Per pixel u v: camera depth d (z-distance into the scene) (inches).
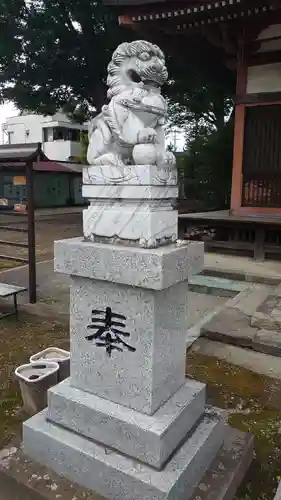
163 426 81.7
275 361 158.2
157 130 93.2
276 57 332.2
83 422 89.8
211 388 139.3
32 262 231.0
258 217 341.1
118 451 86.0
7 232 547.5
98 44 544.7
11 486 89.7
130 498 81.3
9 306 228.4
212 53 419.8
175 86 664.4
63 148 1078.4
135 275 78.8
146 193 81.1
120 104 86.5
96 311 88.7
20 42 547.8
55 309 224.5
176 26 315.9
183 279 85.4
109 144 89.5
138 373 84.7
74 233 544.1
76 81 610.9
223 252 353.4
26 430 95.8
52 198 1036.5
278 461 103.7
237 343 171.0
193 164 614.9
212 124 829.8
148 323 81.7
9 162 225.8
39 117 1144.8
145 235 82.1
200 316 221.9
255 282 275.1
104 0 295.3
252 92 346.9
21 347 173.5
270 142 342.6
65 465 89.9
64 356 134.9
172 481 78.7
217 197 575.2
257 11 276.5
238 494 92.5
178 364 94.8
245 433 105.7
